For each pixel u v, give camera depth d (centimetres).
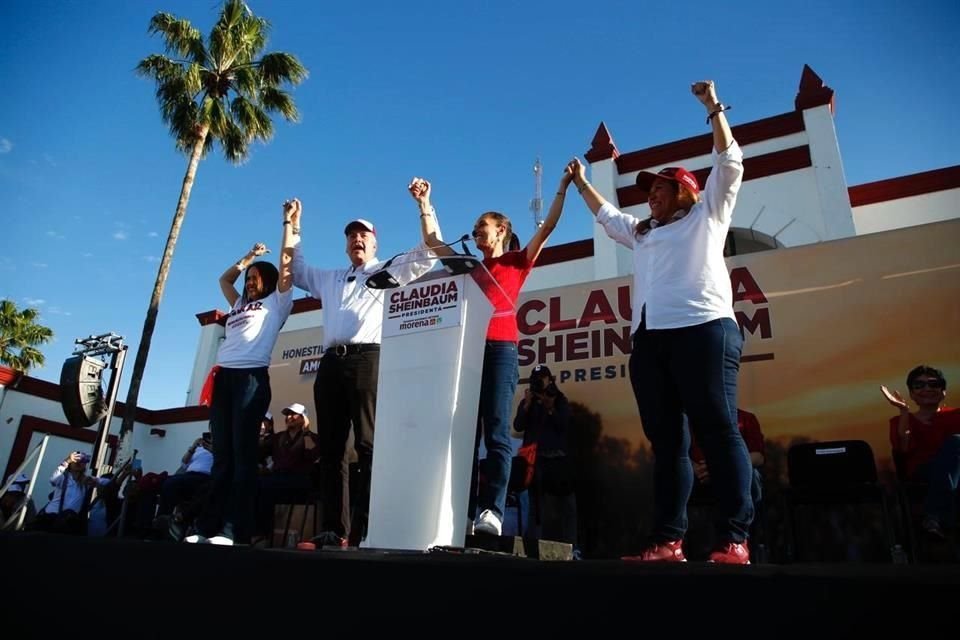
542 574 150
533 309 688
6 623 237
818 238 1027
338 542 350
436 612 159
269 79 1430
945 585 115
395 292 316
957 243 550
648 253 292
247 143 1434
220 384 389
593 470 615
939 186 1004
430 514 271
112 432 1430
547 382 552
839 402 554
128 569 215
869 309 564
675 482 266
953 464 399
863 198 1043
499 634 151
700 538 542
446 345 293
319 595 176
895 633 116
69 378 901
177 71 1371
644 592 139
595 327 655
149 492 710
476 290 299
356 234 409
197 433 1463
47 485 1295
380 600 167
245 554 193
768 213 1074
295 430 620
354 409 370
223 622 190
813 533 526
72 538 233
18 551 244
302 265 424
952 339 532
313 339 820
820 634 122
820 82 1105
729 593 132
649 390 274
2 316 1878
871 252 577
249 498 364
